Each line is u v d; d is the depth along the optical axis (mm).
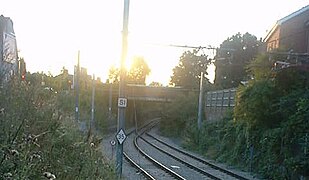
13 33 16172
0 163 5816
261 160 25047
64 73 38594
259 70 27188
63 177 8453
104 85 72375
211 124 43312
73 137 12586
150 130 80750
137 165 24203
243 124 29734
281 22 46594
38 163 7109
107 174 13047
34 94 10242
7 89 8719
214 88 68375
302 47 44938
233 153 30781
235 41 72562
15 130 7172
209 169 26203
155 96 70812
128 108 83688
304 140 20672
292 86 25625
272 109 25406
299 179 20203
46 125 9727
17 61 13117
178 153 37531
